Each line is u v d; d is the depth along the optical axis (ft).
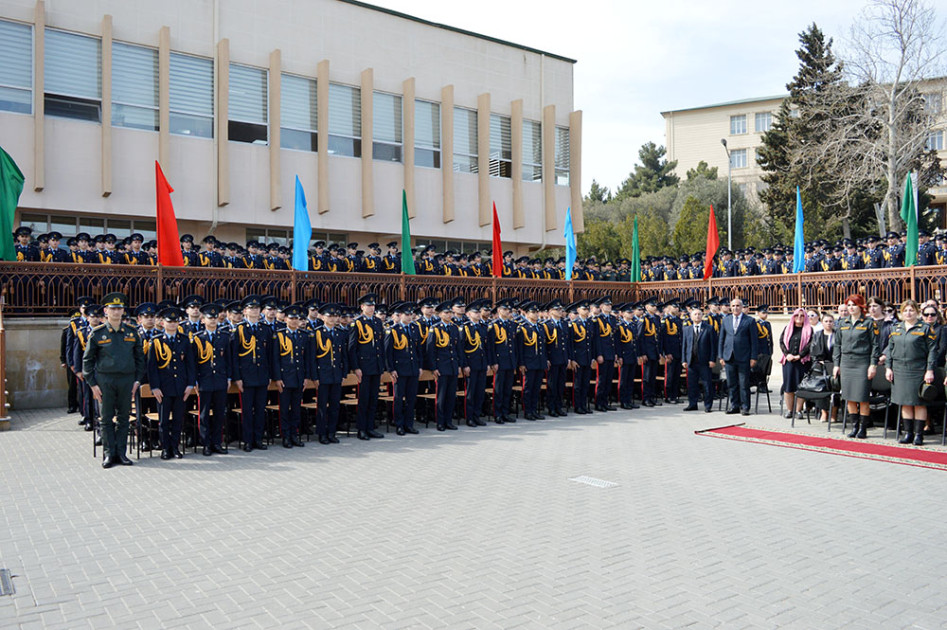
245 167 67.62
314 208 71.77
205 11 65.57
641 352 50.67
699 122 204.13
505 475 28.35
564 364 45.68
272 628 14.43
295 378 34.91
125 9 61.46
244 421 34.19
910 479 27.45
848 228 128.36
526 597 16.01
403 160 77.46
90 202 59.67
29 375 45.29
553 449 33.99
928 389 32.99
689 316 50.29
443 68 81.30
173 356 31.81
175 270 46.62
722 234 152.97
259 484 26.96
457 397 44.45
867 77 100.68
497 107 86.02
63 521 22.03
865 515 22.52
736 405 46.62
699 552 19.06
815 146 115.65
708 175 187.32
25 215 59.52
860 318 36.24
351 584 16.81
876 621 14.73
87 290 45.42
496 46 85.97
